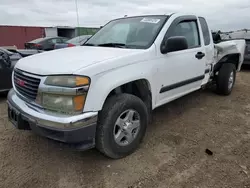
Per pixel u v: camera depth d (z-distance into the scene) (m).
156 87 3.29
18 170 2.69
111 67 2.63
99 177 2.59
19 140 3.35
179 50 3.55
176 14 3.80
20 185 2.45
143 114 3.05
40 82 2.48
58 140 2.44
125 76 2.74
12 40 23.55
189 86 4.09
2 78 5.04
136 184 2.47
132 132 2.99
